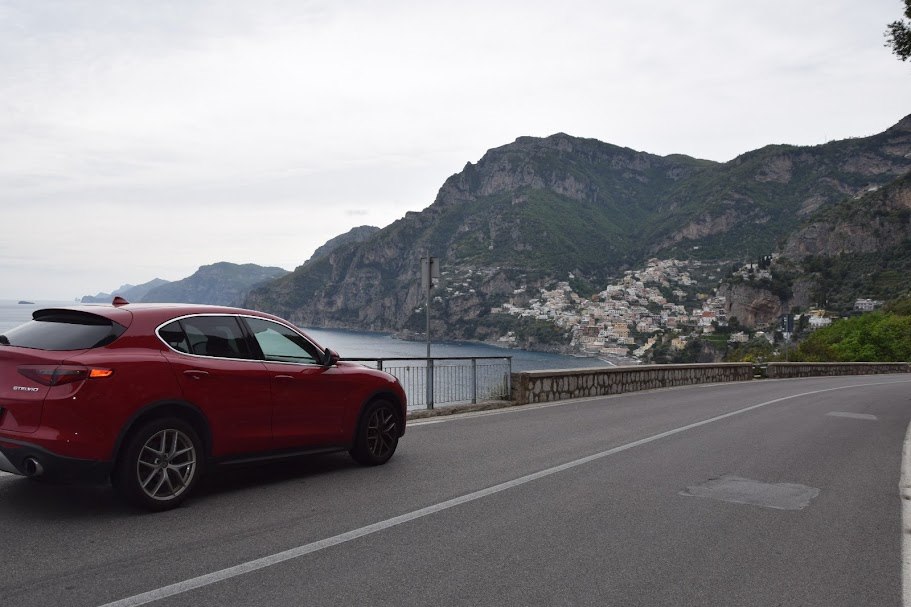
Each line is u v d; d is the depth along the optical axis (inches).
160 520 203.0
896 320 3462.1
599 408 585.9
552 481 279.0
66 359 196.7
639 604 152.1
